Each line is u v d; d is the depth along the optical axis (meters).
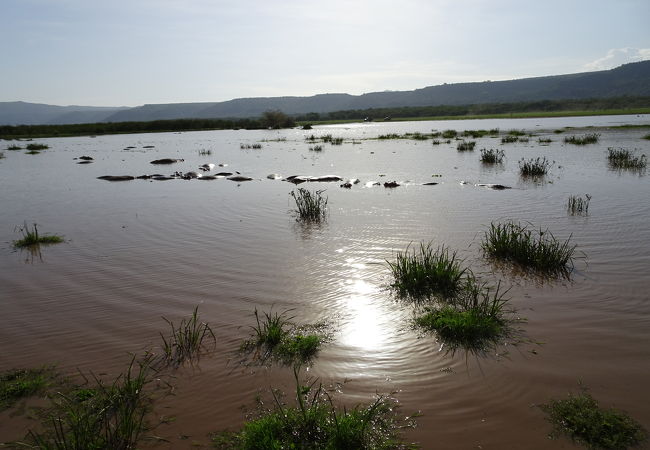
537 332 5.52
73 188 18.09
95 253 9.30
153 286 7.36
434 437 3.89
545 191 14.38
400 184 16.83
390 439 3.88
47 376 4.97
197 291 7.11
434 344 5.37
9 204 15.17
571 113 91.94
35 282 7.77
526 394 4.39
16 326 6.15
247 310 6.39
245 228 10.98
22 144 46.03
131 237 10.48
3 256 9.31
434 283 7.01
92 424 4.12
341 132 60.00
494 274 7.46
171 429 4.08
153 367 5.07
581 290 6.67
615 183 15.30
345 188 16.31
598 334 5.42
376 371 4.88
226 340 5.57
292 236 10.13
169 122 76.88
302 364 5.04
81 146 42.47
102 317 6.32
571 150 26.14
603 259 7.88
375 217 11.65
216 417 4.23
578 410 4.10
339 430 3.82
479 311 5.85
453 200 13.48
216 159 28.72
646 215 10.73
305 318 6.11
